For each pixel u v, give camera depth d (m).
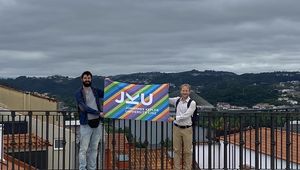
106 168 10.07
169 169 10.00
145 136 9.62
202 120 9.88
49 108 26.77
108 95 9.49
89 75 9.01
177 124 9.37
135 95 9.51
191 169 9.46
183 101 9.28
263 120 9.91
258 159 10.48
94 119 9.05
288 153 9.79
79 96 9.02
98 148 9.85
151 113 9.52
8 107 27.11
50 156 17.00
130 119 9.54
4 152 12.36
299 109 10.66
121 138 11.46
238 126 10.01
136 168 10.19
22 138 13.39
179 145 9.46
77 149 11.02
